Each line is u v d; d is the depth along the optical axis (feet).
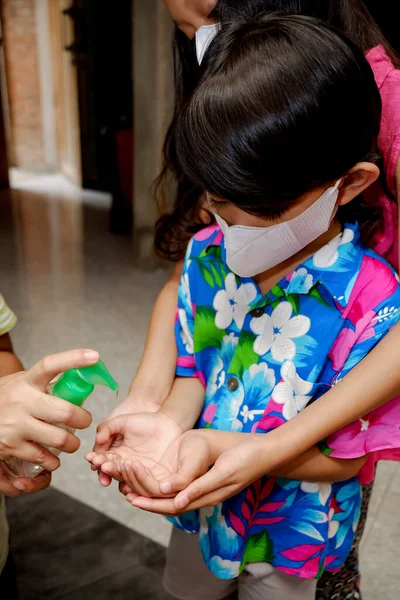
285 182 1.98
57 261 12.60
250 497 2.76
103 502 6.02
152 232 11.74
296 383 2.50
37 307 10.32
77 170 18.98
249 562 2.93
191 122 2.04
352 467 2.60
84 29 17.15
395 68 2.56
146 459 2.52
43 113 20.17
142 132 11.14
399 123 2.41
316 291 2.46
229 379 2.72
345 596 3.80
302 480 2.63
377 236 2.71
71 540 5.55
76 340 9.18
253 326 2.63
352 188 2.26
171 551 3.39
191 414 2.82
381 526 5.77
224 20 2.49
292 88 1.91
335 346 2.48
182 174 3.09
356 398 2.26
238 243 2.30
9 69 19.84
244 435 2.47
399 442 2.46
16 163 20.89
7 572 3.30
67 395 2.13
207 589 3.37
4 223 15.28
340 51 1.98
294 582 2.94
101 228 14.96
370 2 6.59
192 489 2.15
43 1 18.79
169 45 10.44
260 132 1.91
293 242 2.25
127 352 8.81
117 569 5.24
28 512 5.87
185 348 2.98
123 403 2.89
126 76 17.25
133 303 10.55
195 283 2.87
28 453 2.13
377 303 2.39
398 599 4.98
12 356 3.03
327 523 2.77
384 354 2.28
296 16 2.13
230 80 1.98
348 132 2.01
